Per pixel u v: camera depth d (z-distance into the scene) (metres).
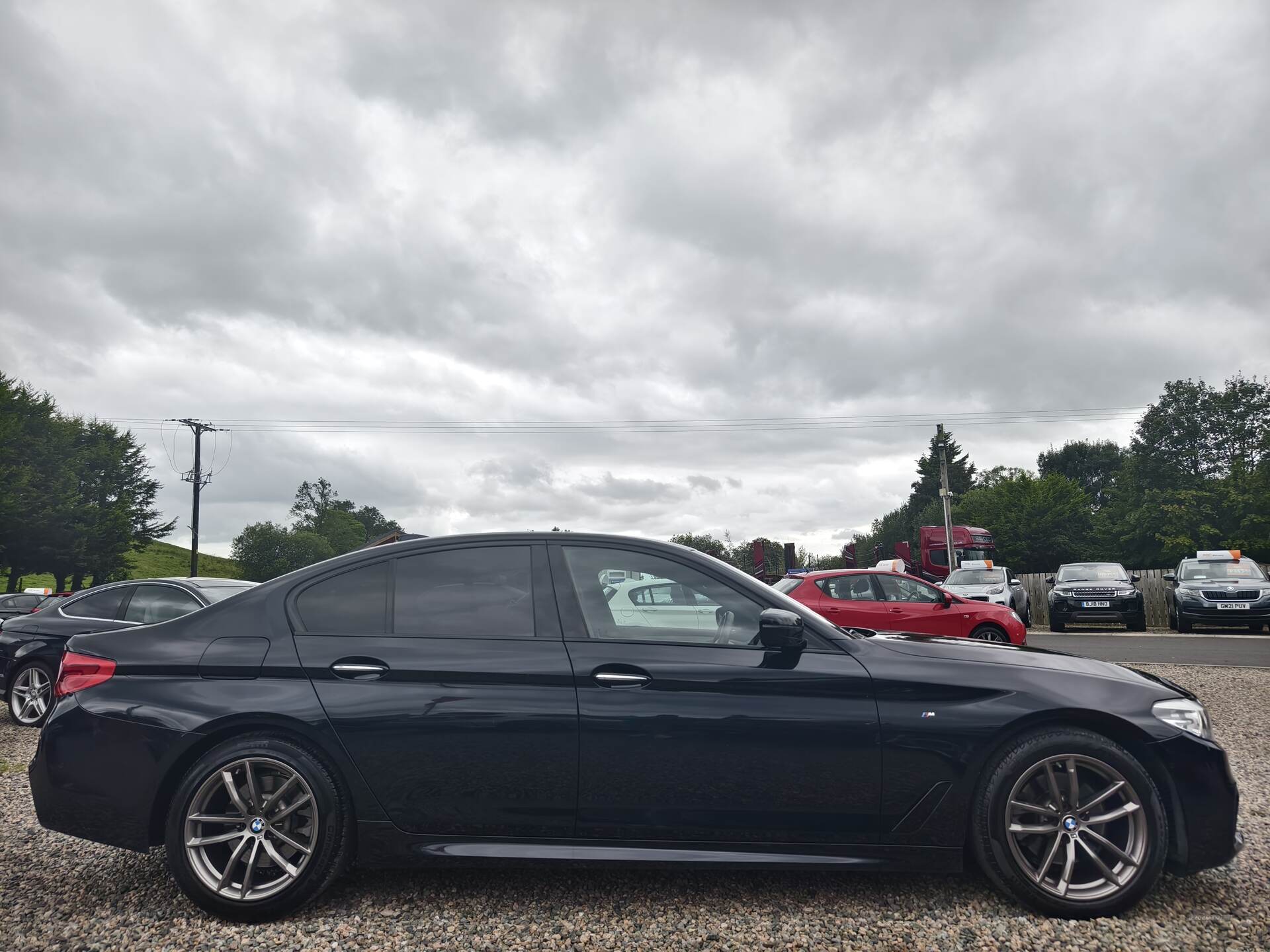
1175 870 3.34
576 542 3.78
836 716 3.36
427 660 3.49
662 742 3.36
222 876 3.36
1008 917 3.27
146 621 8.63
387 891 3.61
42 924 3.32
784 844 3.37
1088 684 3.47
